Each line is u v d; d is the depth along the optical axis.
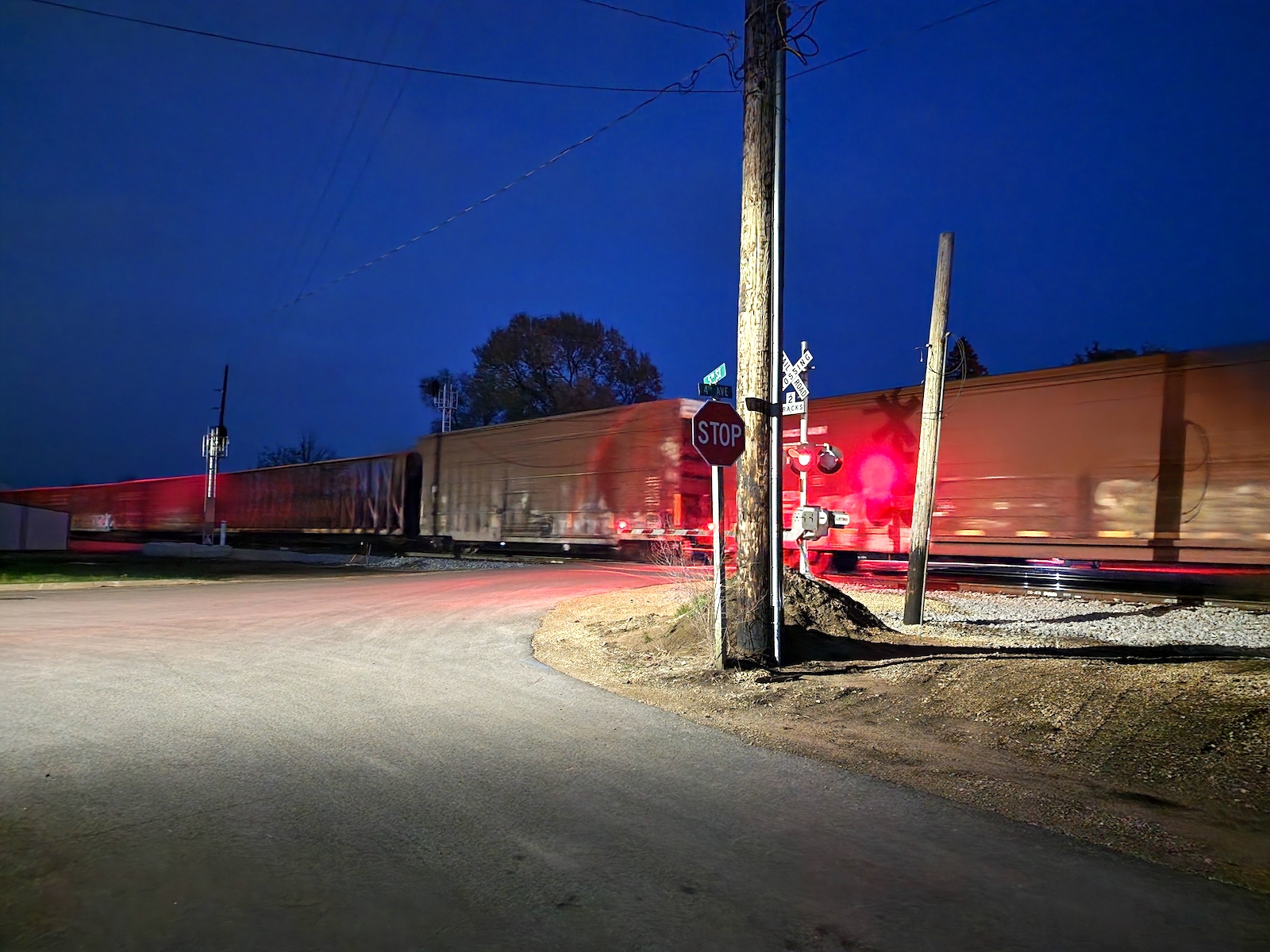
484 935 3.71
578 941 3.66
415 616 15.95
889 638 11.49
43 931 3.72
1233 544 14.11
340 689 9.05
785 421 21.58
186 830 4.91
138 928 3.74
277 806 5.32
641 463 26.31
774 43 10.19
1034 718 7.36
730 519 22.25
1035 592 17.31
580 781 5.88
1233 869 4.47
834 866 4.48
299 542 46.75
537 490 30.44
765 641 10.18
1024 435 16.88
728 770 6.18
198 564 34.25
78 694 8.70
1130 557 15.30
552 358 59.03
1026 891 4.18
